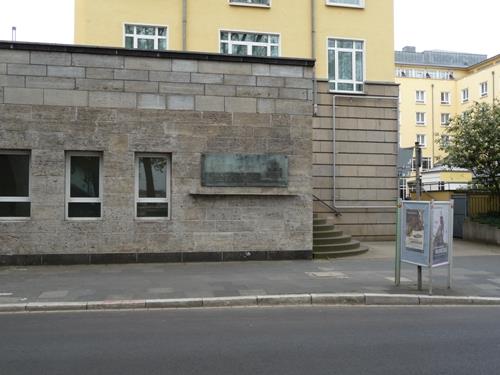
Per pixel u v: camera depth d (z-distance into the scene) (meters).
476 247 17.36
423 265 9.54
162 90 12.91
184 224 12.99
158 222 12.86
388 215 19.34
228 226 13.23
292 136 13.58
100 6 18.02
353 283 10.29
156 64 12.89
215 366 5.52
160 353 6.00
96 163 12.81
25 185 12.51
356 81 19.73
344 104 19.28
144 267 12.12
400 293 9.41
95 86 12.58
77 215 12.67
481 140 18.28
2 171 12.41
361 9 19.91
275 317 7.96
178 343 6.43
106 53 12.62
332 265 12.73
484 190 19.97
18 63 12.26
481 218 19.14
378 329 7.20
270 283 10.18
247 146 13.31
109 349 6.17
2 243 12.21
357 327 7.31
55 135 12.40
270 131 13.45
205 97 13.12
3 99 12.19
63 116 12.44
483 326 7.43
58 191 12.41
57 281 10.30
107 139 12.62
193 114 13.06
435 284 10.40
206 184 13.05
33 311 8.32
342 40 19.75
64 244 12.42
